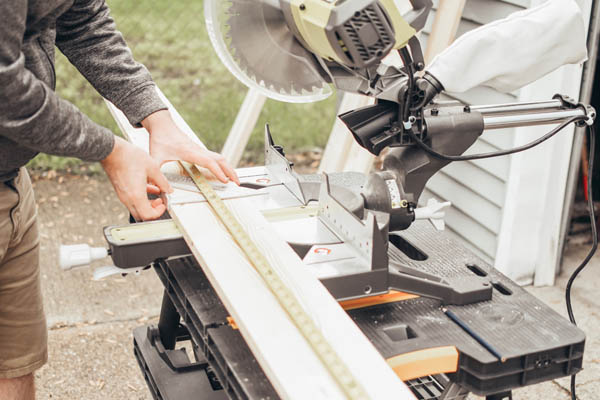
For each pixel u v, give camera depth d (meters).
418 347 1.21
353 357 1.01
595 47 2.65
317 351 1.02
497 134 2.82
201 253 1.27
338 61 1.26
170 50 5.70
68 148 1.21
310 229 1.44
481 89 2.85
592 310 2.91
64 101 1.21
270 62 1.40
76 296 3.01
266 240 1.32
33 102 1.12
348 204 1.44
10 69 1.07
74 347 2.69
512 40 1.40
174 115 1.82
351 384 0.95
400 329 1.28
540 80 2.65
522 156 2.75
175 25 6.09
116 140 1.34
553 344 1.21
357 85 1.38
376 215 1.33
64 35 1.57
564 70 2.63
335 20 1.16
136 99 1.60
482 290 1.35
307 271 1.22
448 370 1.20
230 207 1.46
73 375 2.55
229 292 1.16
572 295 3.01
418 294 1.33
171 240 1.35
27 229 1.54
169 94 5.02
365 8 1.16
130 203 1.39
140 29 5.98
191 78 5.29
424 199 3.32
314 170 4.29
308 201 1.57
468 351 1.20
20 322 1.60
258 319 1.09
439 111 1.45
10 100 1.09
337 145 3.02
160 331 1.81
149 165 1.40
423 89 1.37
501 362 1.18
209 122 4.71
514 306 1.34
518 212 2.86
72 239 3.46
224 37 1.36
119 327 2.82
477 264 1.49
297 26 1.25
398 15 1.21
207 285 1.37
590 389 2.48
